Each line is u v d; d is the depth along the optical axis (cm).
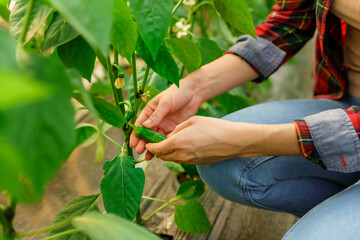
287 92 177
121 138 122
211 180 79
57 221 63
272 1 158
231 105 105
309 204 78
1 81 20
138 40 56
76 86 37
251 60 80
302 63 213
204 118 65
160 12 44
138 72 85
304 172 75
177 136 63
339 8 67
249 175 74
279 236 92
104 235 38
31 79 32
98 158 38
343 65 78
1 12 62
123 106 66
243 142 63
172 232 89
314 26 84
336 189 78
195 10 90
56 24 53
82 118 125
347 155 62
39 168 31
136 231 40
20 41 41
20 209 92
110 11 33
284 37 83
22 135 30
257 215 98
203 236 89
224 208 99
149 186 104
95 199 66
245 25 64
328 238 57
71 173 106
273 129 63
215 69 79
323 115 63
